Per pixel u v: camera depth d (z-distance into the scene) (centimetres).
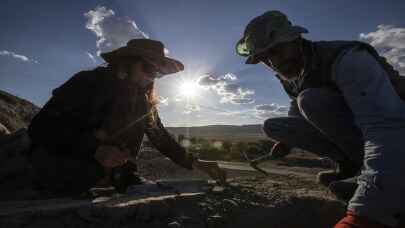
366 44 170
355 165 255
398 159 132
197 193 252
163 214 215
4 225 171
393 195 129
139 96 254
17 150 298
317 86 196
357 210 133
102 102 229
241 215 239
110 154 215
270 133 277
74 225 185
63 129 220
